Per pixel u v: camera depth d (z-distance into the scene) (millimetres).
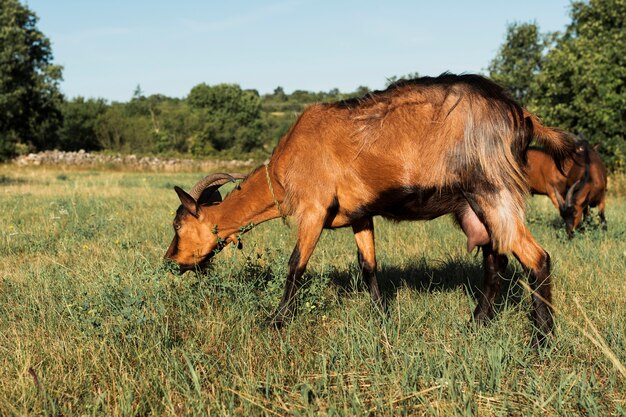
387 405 3217
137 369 3711
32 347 4055
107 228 9031
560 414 3113
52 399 3398
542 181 10953
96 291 5047
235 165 40281
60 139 58750
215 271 5434
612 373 3549
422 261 6711
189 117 65938
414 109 4172
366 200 4477
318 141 4555
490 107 4023
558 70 20219
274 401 3303
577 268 6336
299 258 4645
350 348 3889
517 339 4070
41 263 6668
